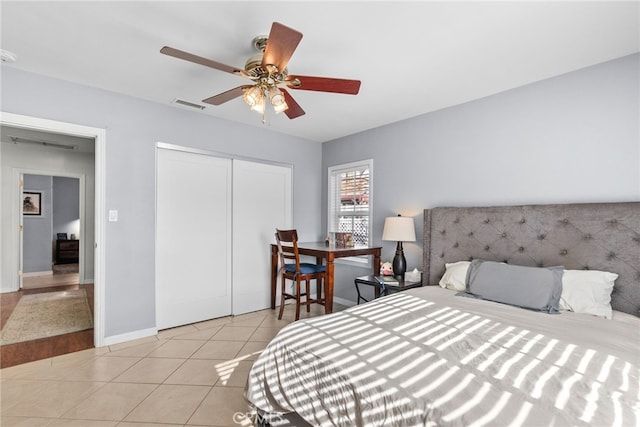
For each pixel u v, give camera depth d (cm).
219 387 218
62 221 766
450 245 300
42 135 436
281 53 163
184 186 343
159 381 225
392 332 162
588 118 232
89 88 277
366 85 269
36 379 227
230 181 381
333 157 453
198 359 261
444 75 249
